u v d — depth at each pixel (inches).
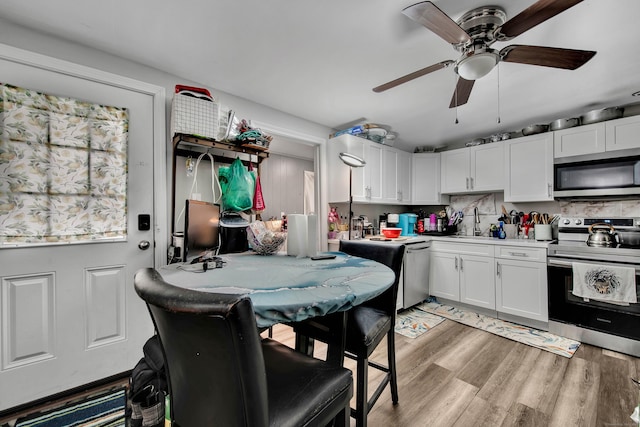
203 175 85.3
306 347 54.2
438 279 128.5
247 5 52.7
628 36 60.2
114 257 69.3
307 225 60.2
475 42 55.1
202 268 45.2
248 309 20.1
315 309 28.6
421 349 85.4
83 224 65.6
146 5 52.7
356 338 46.5
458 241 121.3
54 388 61.4
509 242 106.7
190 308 20.1
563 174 104.7
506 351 83.7
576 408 58.4
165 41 64.0
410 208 171.6
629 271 80.3
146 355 46.2
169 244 77.3
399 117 112.1
